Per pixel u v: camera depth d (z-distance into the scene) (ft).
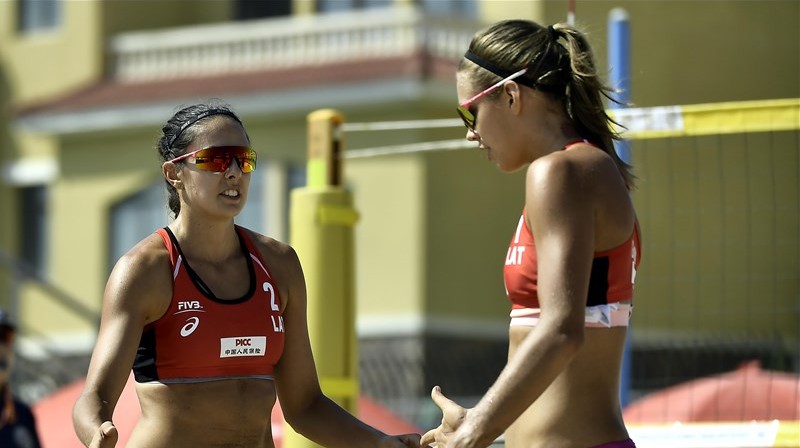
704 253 216.74
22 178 261.65
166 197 54.19
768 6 246.68
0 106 266.77
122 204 241.14
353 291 83.30
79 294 243.19
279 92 221.05
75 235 244.22
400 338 208.64
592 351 45.60
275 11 256.93
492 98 47.50
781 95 246.27
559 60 47.16
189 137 52.21
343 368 82.12
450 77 211.82
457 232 212.64
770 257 218.38
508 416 43.16
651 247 214.07
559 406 45.57
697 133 75.46
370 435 53.98
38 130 244.63
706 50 239.30
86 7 255.29
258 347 51.90
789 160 214.28
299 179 224.94
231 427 51.39
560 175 44.60
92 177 242.78
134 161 238.27
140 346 51.55
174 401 50.88
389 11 224.94
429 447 53.11
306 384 54.95
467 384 207.92
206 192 51.65
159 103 231.71
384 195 212.43
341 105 217.15
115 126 237.25
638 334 211.00
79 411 48.65
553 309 43.47
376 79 211.20
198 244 52.26
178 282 51.19
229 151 51.98
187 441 50.85
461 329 211.41
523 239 46.26
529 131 47.34
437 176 211.41
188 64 243.60
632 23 229.25
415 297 208.54
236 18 260.83
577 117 47.37
